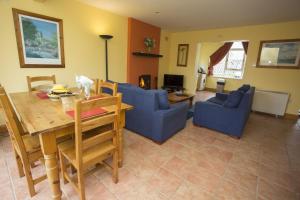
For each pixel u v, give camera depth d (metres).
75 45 3.29
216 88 6.90
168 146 2.45
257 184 1.75
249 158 2.24
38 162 1.87
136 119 2.68
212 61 7.17
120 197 1.50
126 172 1.83
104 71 3.96
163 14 3.80
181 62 5.95
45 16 2.77
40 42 2.79
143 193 1.55
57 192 1.34
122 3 3.21
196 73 5.81
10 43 2.49
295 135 3.11
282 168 2.05
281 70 4.16
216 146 2.53
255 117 4.18
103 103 1.24
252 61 4.53
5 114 1.18
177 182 1.72
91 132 1.70
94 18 3.50
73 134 1.53
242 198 1.56
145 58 4.94
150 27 4.84
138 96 2.52
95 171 1.75
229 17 3.77
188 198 1.53
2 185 1.55
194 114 3.28
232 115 2.80
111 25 3.86
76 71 3.40
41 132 1.10
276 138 2.93
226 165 2.06
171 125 2.60
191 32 5.52
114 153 1.53
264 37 4.27
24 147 1.31
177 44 5.91
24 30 2.58
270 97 4.23
